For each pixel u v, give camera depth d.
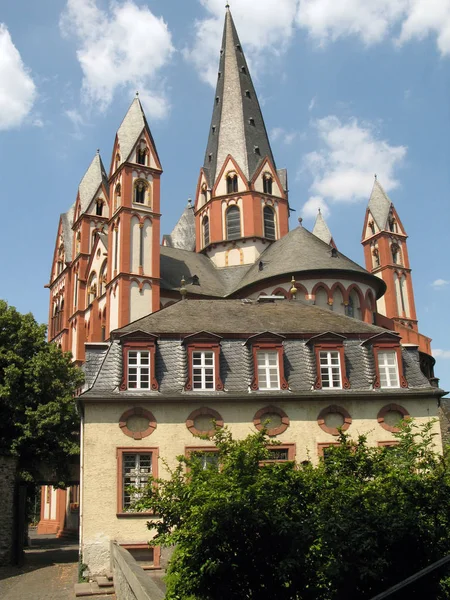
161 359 30.97
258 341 31.61
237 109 76.44
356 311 55.09
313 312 37.19
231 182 73.25
